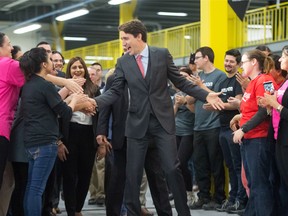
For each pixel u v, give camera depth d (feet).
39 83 17.06
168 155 16.30
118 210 19.36
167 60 16.67
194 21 80.23
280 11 42.70
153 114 16.42
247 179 18.81
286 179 16.78
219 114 22.84
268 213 17.78
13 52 21.50
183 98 24.32
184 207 16.25
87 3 70.59
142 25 16.67
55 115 17.37
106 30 87.56
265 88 17.79
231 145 22.33
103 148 20.36
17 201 18.97
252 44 43.75
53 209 22.79
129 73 16.66
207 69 23.70
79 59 20.58
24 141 17.28
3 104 17.16
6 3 75.66
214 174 23.77
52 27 85.30
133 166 16.53
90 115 18.71
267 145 17.79
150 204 26.35
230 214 22.45
